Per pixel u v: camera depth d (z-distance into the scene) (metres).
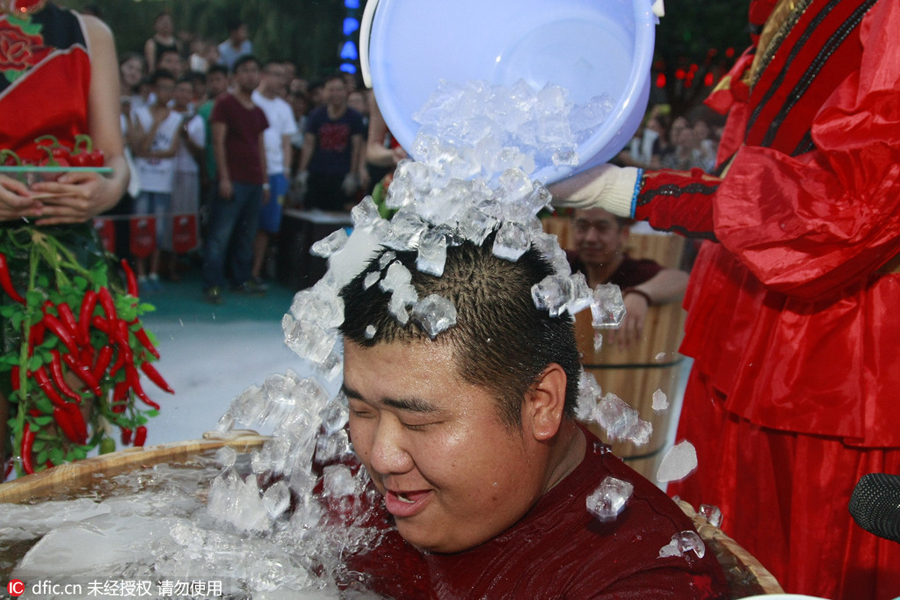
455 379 0.80
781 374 1.24
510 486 0.85
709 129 5.95
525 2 1.34
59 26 1.89
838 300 1.21
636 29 1.08
